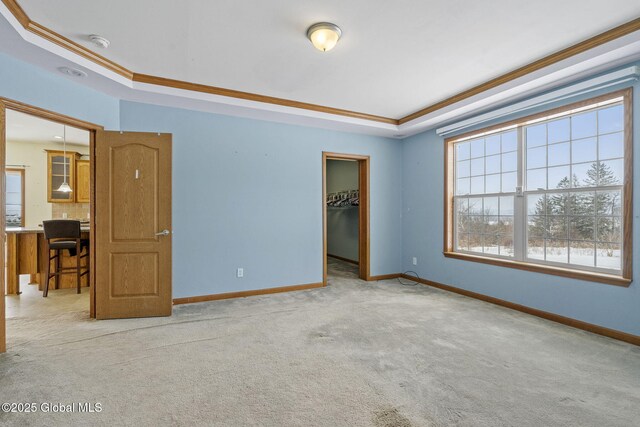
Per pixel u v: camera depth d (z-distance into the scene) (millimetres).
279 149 4324
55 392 1926
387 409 1789
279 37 2516
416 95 3783
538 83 3053
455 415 1738
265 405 1821
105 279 3188
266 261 4234
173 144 3695
